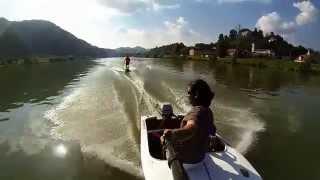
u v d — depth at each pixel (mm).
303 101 18328
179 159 4785
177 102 15250
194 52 139250
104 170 7691
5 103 16578
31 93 20141
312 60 67312
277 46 128875
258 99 18281
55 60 103875
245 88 24109
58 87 22516
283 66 57938
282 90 23984
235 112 13742
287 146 9711
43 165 8172
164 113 8250
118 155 8484
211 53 127438
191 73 38406
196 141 4828
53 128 11125
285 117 13609
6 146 9594
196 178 4918
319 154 9055
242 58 95375
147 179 5492
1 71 47812
